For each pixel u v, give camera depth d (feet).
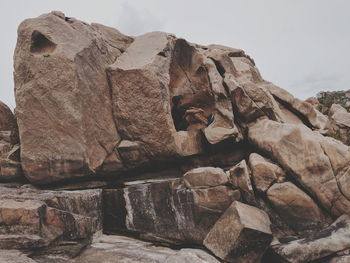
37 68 38.50
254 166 34.55
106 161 41.32
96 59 41.75
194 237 34.53
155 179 42.60
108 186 42.01
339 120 49.62
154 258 29.86
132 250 32.01
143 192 37.24
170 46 45.73
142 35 48.98
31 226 28.55
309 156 34.06
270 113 43.57
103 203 38.83
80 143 38.32
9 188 38.52
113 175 42.73
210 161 43.27
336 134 48.75
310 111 50.88
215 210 34.14
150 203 36.81
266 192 34.09
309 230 33.50
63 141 38.68
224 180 34.32
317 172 33.76
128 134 41.96
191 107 46.42
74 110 38.06
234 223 30.63
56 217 30.76
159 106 40.63
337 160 33.65
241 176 34.12
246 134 42.57
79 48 39.29
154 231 36.35
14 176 41.55
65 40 39.09
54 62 38.06
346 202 33.12
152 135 41.04
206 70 46.16
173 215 35.68
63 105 38.11
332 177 33.47
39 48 39.52
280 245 30.91
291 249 29.96
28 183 42.42
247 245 30.04
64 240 30.96
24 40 39.04
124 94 41.65
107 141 41.19
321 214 33.91
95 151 39.81
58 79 38.09
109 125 41.83
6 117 44.91
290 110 51.72
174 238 35.45
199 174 34.94
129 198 37.78
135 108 41.27
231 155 42.96
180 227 35.24
